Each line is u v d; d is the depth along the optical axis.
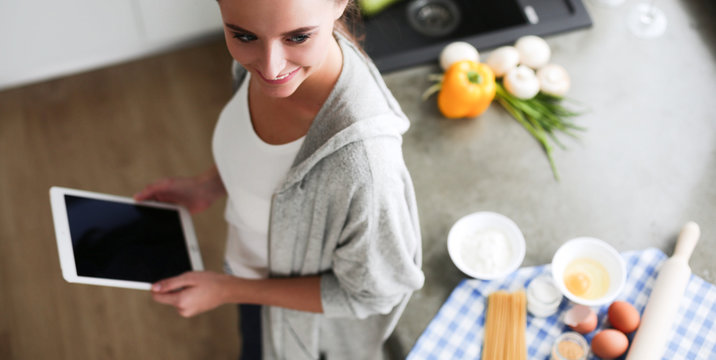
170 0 2.42
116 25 2.46
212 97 2.57
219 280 1.16
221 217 2.33
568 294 1.22
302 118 0.93
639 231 1.38
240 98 1.06
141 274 1.15
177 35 2.59
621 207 1.41
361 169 0.85
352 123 0.85
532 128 1.50
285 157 0.98
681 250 1.27
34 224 2.32
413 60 1.60
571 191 1.43
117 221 1.19
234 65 1.11
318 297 1.11
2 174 2.41
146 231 1.22
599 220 1.39
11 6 2.27
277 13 0.68
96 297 2.19
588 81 1.57
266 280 1.15
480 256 1.30
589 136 1.50
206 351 2.13
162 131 2.49
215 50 2.65
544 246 1.36
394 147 0.87
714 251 1.33
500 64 1.51
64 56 2.52
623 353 1.20
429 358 1.23
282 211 0.99
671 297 1.20
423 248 1.36
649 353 1.14
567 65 1.59
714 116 1.52
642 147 1.48
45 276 2.23
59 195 1.14
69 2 2.32
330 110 0.87
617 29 1.64
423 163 1.47
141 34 2.53
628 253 1.33
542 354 1.23
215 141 1.13
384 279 1.02
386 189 0.87
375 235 0.94
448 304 1.28
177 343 2.14
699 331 1.22
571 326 1.23
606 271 1.26
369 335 1.27
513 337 1.22
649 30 1.63
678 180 1.44
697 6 1.67
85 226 1.14
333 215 0.95
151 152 2.45
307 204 0.96
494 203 1.42
